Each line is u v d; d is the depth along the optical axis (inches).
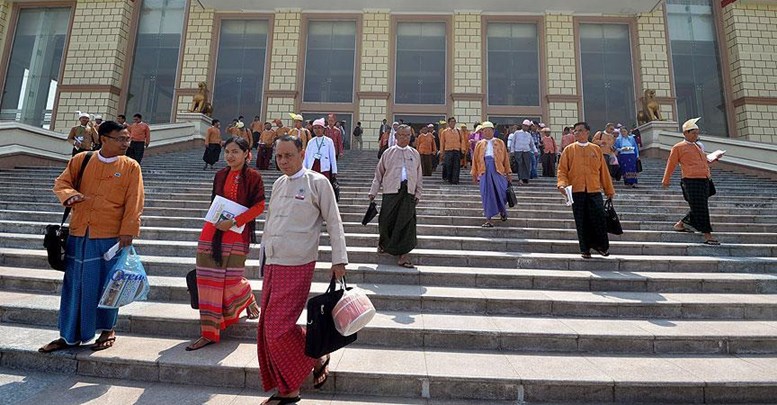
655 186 362.3
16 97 760.3
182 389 107.7
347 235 218.4
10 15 784.9
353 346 128.0
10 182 323.0
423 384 107.3
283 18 783.7
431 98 760.3
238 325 131.3
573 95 738.2
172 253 199.9
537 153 457.1
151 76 773.9
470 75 757.3
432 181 385.7
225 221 124.3
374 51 771.4
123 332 135.3
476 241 216.4
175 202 278.2
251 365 110.7
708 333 130.3
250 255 194.5
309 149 250.1
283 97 756.6
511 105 751.1
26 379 110.5
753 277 175.3
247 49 781.3
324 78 770.8
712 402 106.2
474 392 106.7
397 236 183.5
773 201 311.4
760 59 737.6
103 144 122.5
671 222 251.0
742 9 757.3
